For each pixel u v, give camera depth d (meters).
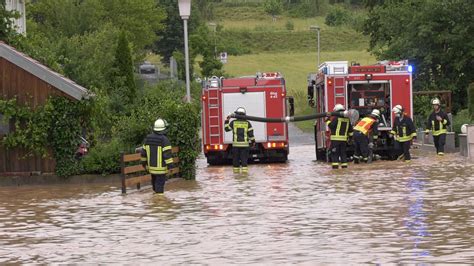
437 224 25.84
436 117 57.88
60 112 47.53
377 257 20.77
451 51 88.38
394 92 57.62
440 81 89.81
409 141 54.28
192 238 24.83
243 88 62.00
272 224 27.06
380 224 26.22
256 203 33.12
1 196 40.59
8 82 47.81
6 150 47.75
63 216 31.52
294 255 21.48
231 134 61.81
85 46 80.81
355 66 57.84
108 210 32.81
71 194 40.44
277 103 61.94
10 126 47.72
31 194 41.22
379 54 104.88
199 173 52.22
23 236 26.64
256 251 22.28
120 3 120.44
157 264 20.98
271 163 61.41
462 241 22.75
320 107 61.03
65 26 105.06
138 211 32.06
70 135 47.38
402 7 91.88
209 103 61.94
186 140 46.22
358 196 34.16
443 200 31.75
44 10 106.94
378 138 57.50
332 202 32.38
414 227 25.38
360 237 23.88
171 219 29.28
